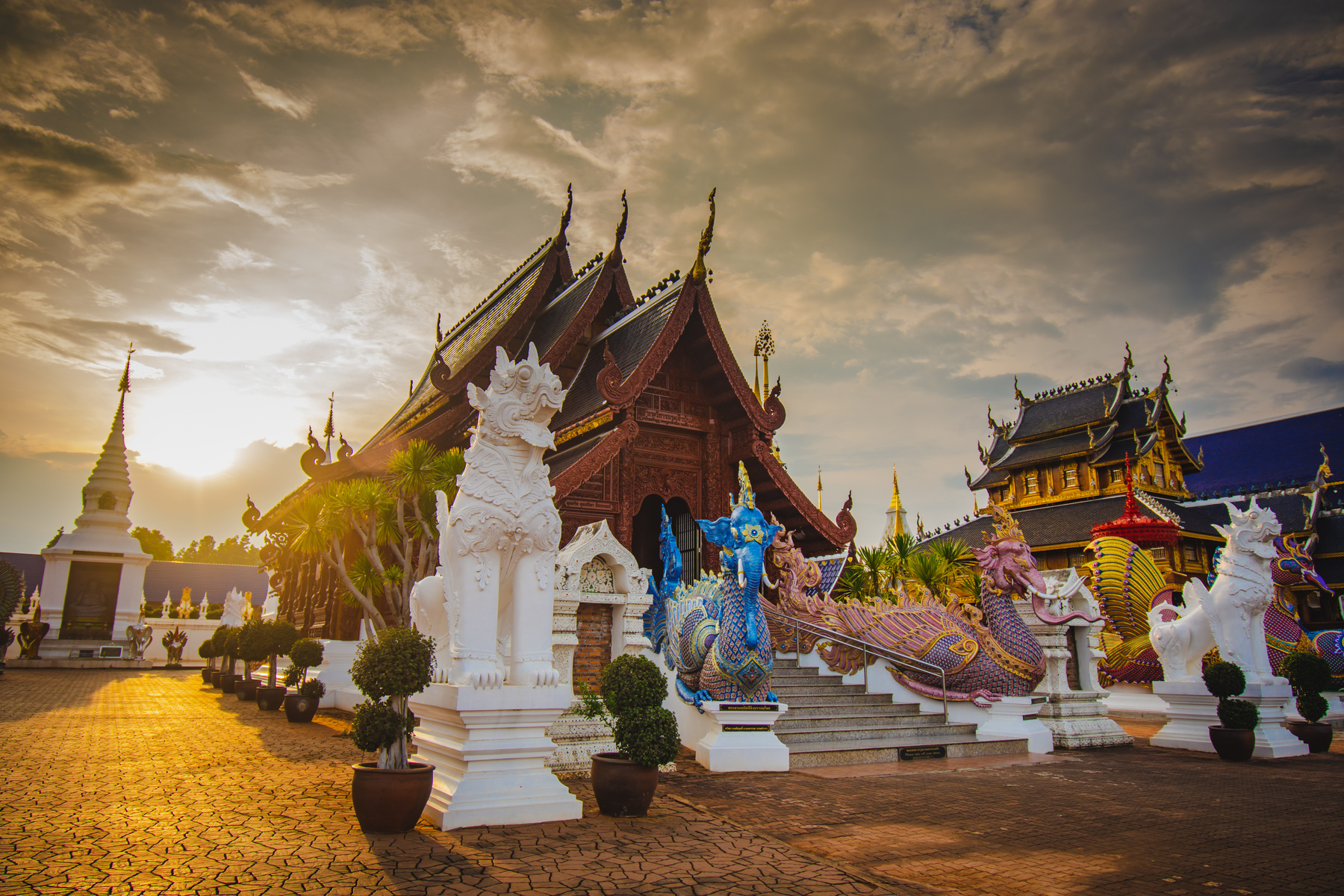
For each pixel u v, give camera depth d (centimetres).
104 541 4425
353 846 614
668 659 1326
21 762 1016
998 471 4438
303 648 1703
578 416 1897
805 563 1731
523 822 712
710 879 564
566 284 2536
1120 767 1194
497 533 775
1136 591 2280
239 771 969
